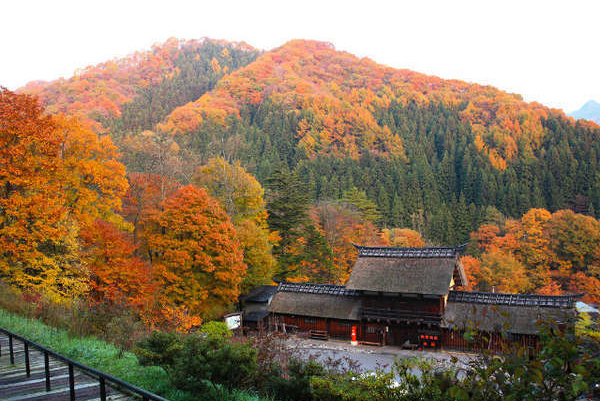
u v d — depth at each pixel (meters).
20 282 24.95
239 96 193.88
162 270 33.75
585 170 117.62
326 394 10.63
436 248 38.41
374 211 85.38
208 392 10.79
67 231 28.27
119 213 50.59
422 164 131.62
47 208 26.48
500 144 143.00
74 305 19.92
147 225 38.16
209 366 10.44
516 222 92.62
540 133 149.38
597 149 128.88
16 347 13.84
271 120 162.25
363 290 38.09
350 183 112.94
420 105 191.00
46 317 18.55
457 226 102.69
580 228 81.62
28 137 26.52
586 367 6.43
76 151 35.84
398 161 137.00
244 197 54.31
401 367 10.94
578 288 77.69
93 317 17.88
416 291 35.78
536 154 143.88
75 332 16.12
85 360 12.80
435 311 36.12
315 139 151.38
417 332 36.91
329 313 39.72
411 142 152.50
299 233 58.53
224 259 36.06
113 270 28.59
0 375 11.00
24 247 25.38
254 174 110.12
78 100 158.38
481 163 130.88
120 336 16.05
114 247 29.92
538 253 83.38
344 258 66.94
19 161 26.72
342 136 159.25
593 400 7.57
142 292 28.83
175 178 60.25
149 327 23.55
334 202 80.06
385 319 37.34
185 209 35.34
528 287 77.62
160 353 11.46
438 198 117.12
